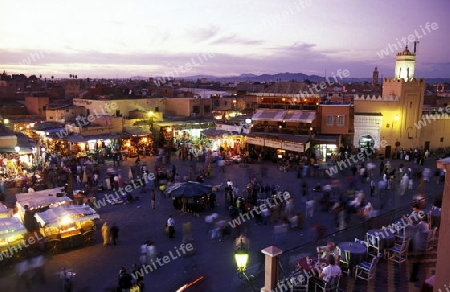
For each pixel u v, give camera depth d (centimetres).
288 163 3288
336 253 1278
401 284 1208
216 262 1568
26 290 1355
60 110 4356
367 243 1349
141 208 2295
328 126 3838
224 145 4022
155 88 7369
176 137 4353
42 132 3841
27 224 1808
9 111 5028
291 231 1895
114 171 3014
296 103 3912
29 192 2209
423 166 3444
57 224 1645
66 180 2744
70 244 1717
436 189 2645
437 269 672
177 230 1941
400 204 2294
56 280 1431
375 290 1176
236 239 1711
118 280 1331
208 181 2911
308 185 2784
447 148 4141
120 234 1892
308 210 2111
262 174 3078
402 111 3862
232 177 3044
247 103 5750
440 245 665
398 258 1355
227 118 4709
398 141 3897
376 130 3853
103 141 3791
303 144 3416
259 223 2012
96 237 1850
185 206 2220
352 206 2023
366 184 2816
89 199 2264
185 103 4850
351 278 1260
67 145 3694
